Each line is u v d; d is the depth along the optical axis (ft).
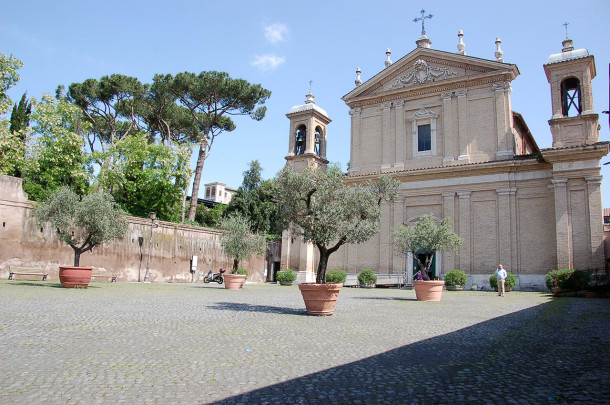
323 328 33.94
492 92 102.17
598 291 71.56
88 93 136.98
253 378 19.08
